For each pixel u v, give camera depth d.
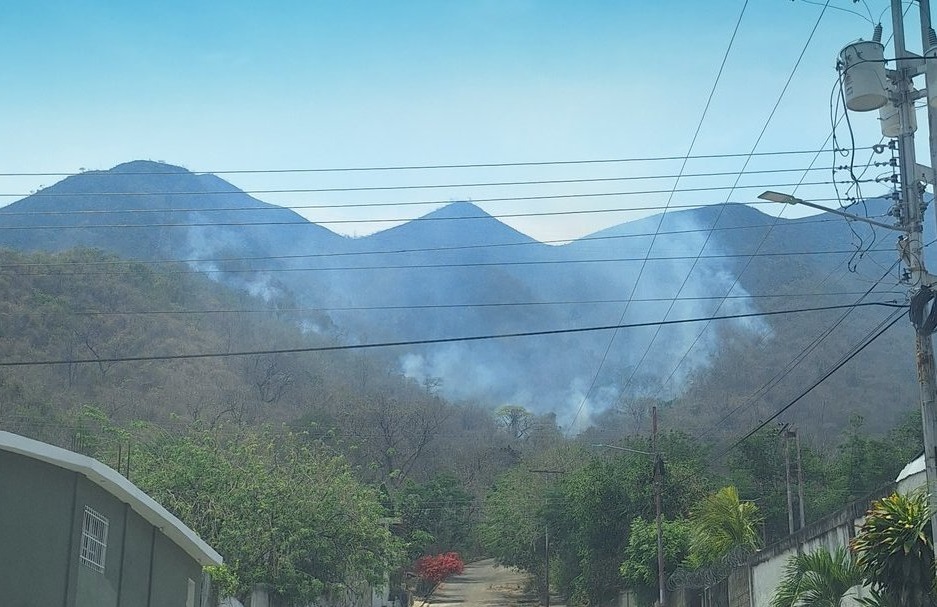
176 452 42.47
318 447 55.00
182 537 22.77
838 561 22.33
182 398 126.19
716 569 36.50
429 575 82.69
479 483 129.75
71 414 69.12
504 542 79.81
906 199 16.03
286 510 41.72
